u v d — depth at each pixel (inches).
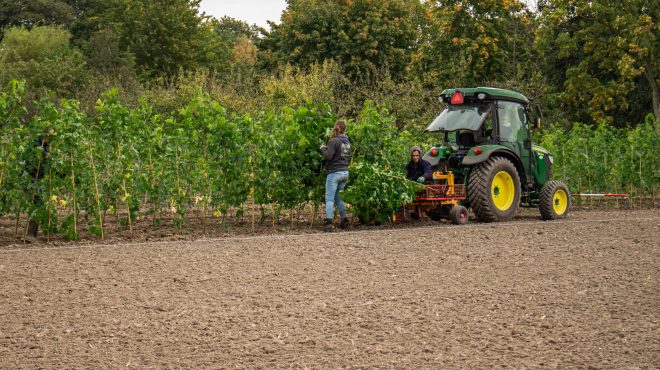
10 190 499.2
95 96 1419.8
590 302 299.3
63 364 223.3
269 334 254.2
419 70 1393.9
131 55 1927.9
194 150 568.4
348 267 380.2
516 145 669.9
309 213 697.0
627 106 1460.4
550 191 674.2
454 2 1384.1
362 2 1913.1
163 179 557.6
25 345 242.2
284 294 315.9
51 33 2176.4
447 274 361.1
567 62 1657.2
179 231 554.3
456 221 611.5
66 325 266.8
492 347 238.1
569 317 275.1
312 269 374.3
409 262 395.5
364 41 1856.5
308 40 1903.3
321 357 228.4
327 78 1272.1
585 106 1573.6
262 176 583.8
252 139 579.2
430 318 274.7
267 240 481.4
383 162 609.3
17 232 547.5
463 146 660.1
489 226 565.9
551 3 1434.5
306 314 281.3
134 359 227.8
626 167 915.4
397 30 1876.2
